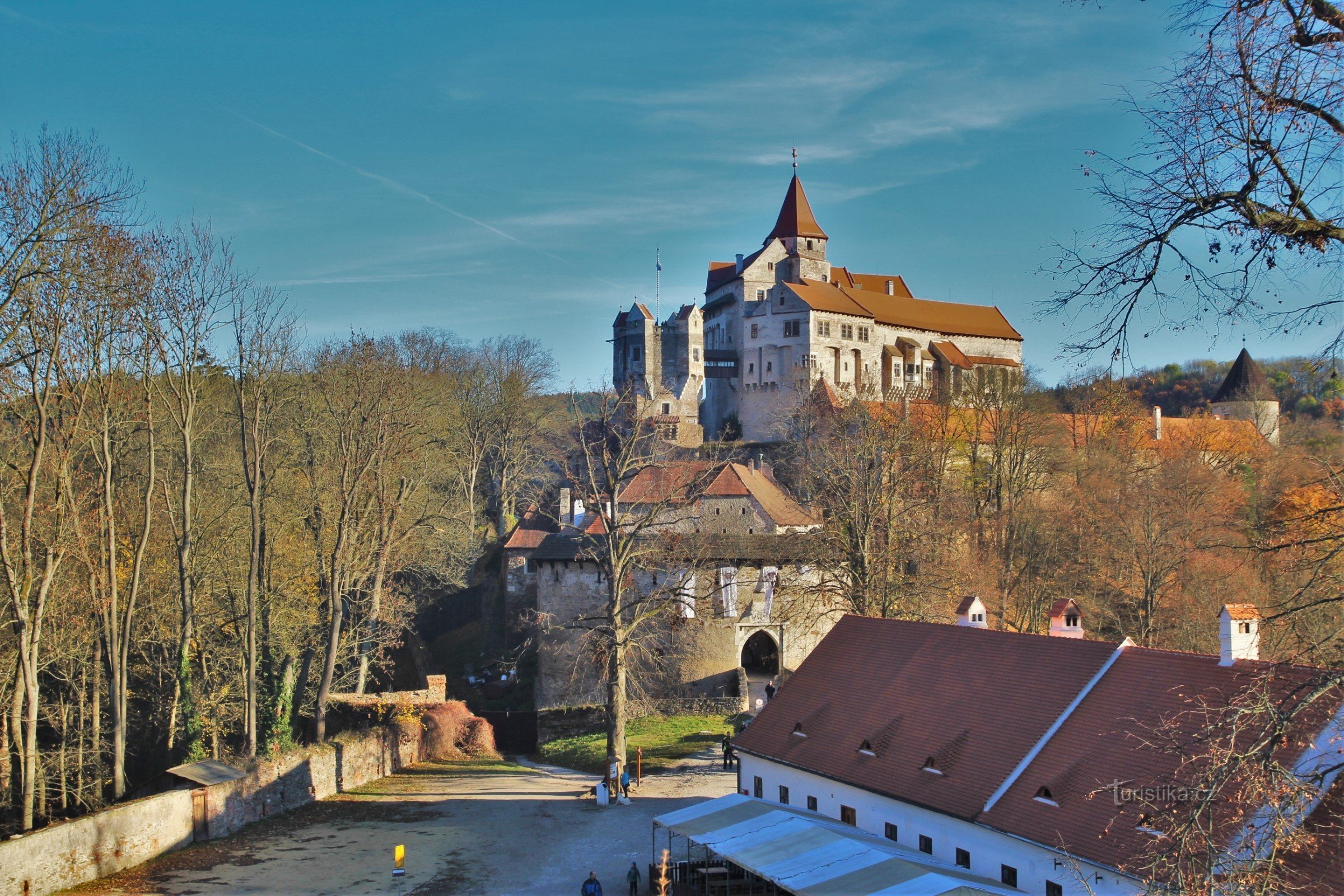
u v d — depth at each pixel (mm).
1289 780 14703
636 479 74625
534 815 44500
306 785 46719
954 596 68250
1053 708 33938
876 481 63312
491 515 114438
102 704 53750
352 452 55188
